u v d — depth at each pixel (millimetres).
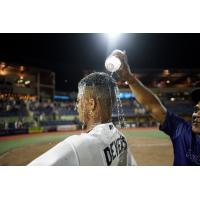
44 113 21094
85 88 1204
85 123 1228
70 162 960
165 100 30344
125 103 27828
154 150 9742
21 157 8188
